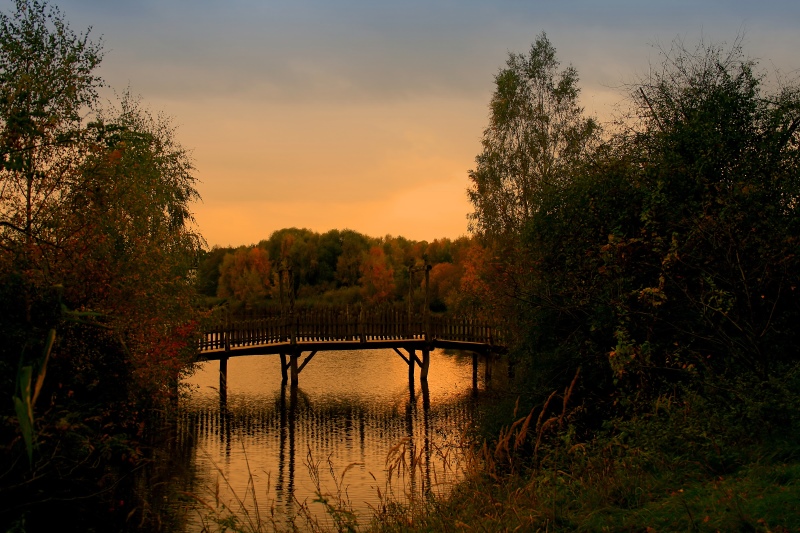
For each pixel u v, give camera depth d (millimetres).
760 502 5496
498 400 18844
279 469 16406
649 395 10703
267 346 28688
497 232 27906
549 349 15930
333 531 9227
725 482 6348
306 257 83438
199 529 11336
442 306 61688
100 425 13023
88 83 14820
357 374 36000
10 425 10227
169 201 22688
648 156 13773
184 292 20344
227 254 84500
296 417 24297
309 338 30453
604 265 11891
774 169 11195
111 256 14898
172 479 14836
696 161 11477
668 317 11391
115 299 14539
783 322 10195
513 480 7559
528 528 5961
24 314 12414
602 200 13875
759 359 9133
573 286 14414
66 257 13555
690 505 5828
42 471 10875
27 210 13719
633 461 7527
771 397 8039
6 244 12750
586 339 14055
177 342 18938
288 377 34844
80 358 13445
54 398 11211
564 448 8484
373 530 7148
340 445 19562
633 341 9727
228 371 37062
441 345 30891
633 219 13367
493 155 28516
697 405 8367
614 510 6254
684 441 7883
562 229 15117
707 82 14094
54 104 14148
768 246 9555
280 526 11203
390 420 23688
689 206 11148
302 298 78375
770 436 7590
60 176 14016
